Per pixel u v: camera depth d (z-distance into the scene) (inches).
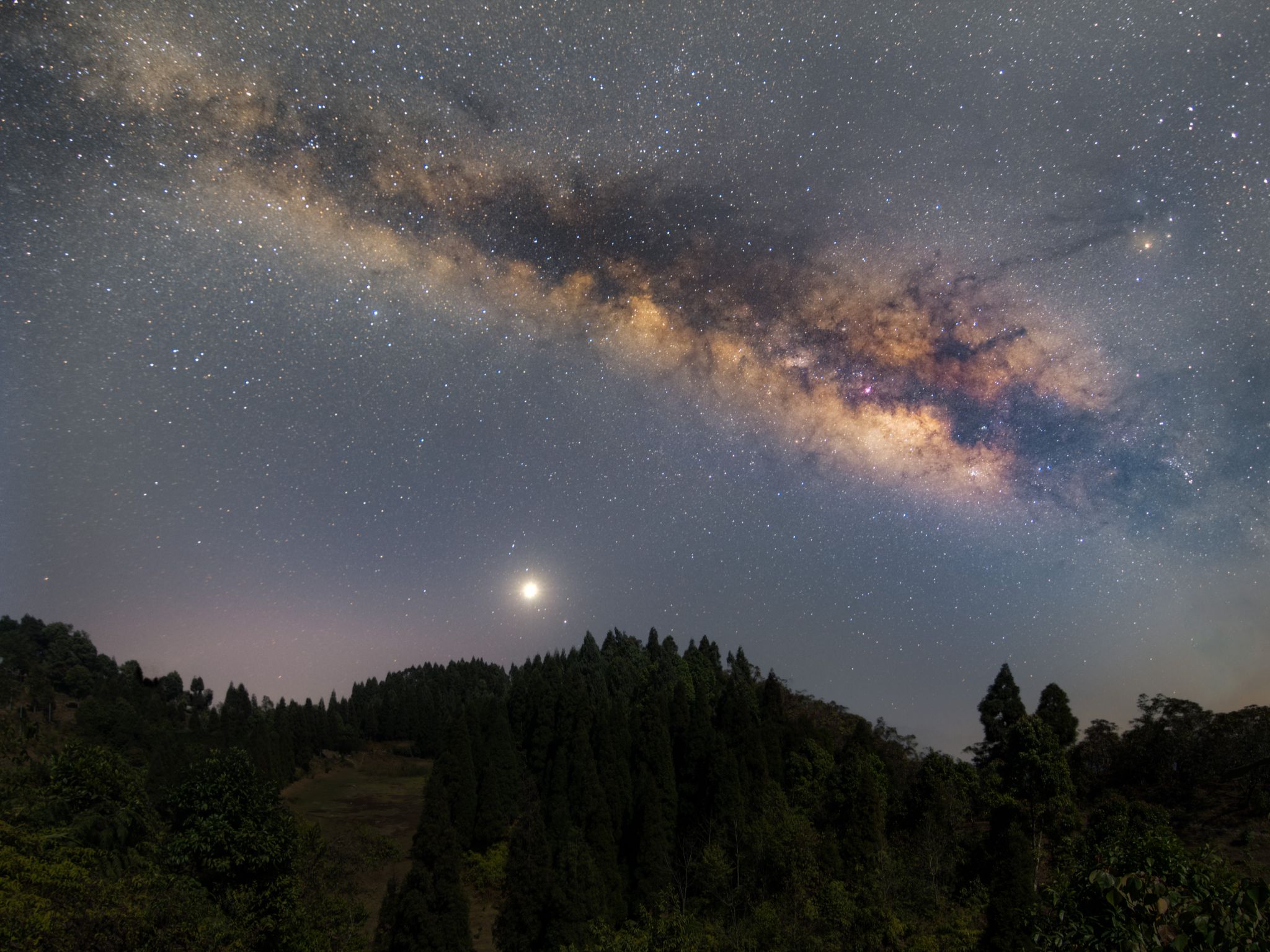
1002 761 2079.2
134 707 3939.5
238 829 1360.7
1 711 3464.6
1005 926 1439.5
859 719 2613.2
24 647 4340.6
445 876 1641.2
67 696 4200.3
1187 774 2327.8
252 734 3437.5
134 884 1056.2
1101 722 2564.0
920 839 1957.4
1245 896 410.3
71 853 1226.6
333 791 3412.9
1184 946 403.2
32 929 870.4
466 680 5142.7
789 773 2493.8
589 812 2100.1
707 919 1814.7
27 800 1408.7
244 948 1159.6
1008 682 2440.9
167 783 2420.0
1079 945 466.6
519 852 1713.8
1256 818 2098.9
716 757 2219.5
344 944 1582.2
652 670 3784.5
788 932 1551.4
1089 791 2377.0
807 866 1784.0
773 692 2960.1
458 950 1585.9
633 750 2448.3
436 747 4141.2
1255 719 2362.2
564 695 2864.2
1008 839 1542.8
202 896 1200.8
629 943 1424.7
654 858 1993.1
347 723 4485.7
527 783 2637.8
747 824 2087.8
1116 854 934.4
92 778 1444.4
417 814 3127.5
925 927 1561.3
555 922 1605.6
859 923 1567.4
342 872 2156.7
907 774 2901.1
